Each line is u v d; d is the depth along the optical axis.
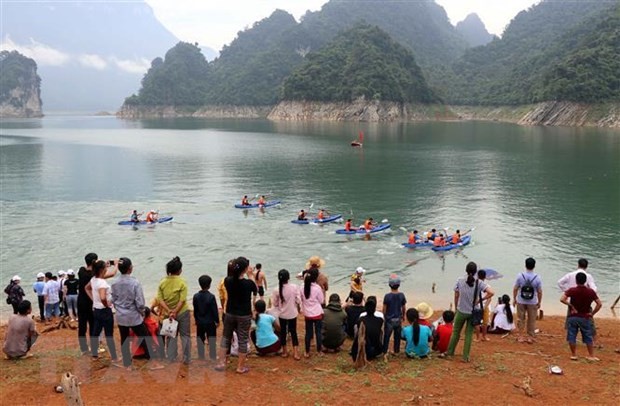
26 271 33.66
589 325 15.00
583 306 14.97
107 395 11.88
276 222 47.16
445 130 182.25
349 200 58.22
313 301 14.54
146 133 179.25
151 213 46.44
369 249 38.72
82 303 13.97
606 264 35.38
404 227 46.00
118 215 49.53
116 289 13.24
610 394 12.42
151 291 30.02
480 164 88.50
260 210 52.53
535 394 12.37
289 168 84.25
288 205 55.34
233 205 55.06
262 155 103.44
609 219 48.75
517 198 58.94
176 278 13.55
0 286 30.83
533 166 85.38
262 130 189.38
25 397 11.98
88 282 13.98
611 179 71.31
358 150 113.12
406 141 136.50
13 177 73.75
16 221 46.66
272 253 37.66
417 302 28.55
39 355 14.79
